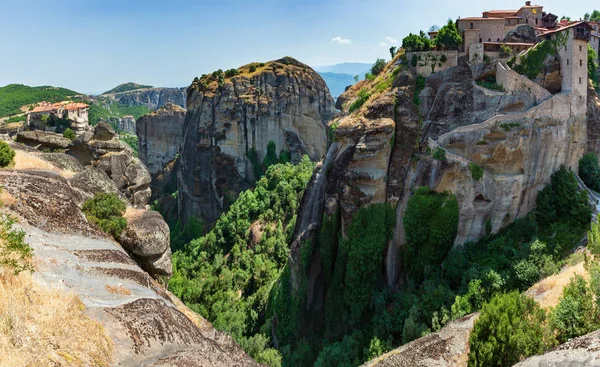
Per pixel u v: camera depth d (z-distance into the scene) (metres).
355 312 49.84
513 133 46.78
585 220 45.66
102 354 17.91
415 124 52.03
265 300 61.22
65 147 58.69
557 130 49.19
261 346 48.97
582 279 23.97
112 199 37.00
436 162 48.19
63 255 25.19
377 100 53.72
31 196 30.16
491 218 48.59
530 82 49.25
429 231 48.28
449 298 40.66
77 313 19.19
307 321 54.19
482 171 47.41
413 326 39.41
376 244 50.25
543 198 48.81
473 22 60.16
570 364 18.38
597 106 56.91
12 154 37.50
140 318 21.69
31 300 18.30
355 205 50.94
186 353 21.31
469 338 25.58
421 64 55.03
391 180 51.06
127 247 36.19
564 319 22.81
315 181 60.50
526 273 37.91
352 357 43.00
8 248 19.78
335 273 52.69
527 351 22.53
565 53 50.78
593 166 53.34
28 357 15.14
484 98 50.03
